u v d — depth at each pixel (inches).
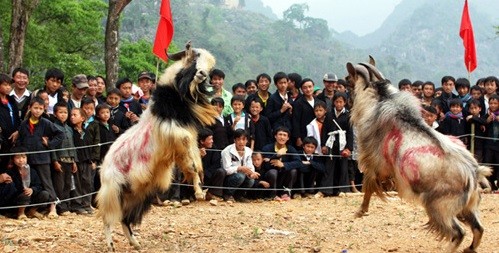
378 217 486.0
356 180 633.0
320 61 5319.9
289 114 609.3
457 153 336.5
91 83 543.5
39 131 480.4
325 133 603.2
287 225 454.9
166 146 371.6
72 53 1438.2
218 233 427.5
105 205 375.2
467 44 666.2
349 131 601.9
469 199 336.2
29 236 406.0
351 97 389.4
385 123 356.8
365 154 369.7
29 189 476.1
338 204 556.1
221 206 548.1
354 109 380.5
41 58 1322.6
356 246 387.5
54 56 1330.0
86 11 1453.0
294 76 625.9
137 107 555.2
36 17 1368.1
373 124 363.3
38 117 481.7
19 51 786.8
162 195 550.3
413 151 339.3
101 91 566.6
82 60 1363.2
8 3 1204.5
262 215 495.2
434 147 337.4
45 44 1330.0
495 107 625.9
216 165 573.3
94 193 512.7
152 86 587.5
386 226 448.8
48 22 1412.4
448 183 331.9
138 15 3506.4
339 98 601.3
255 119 597.3
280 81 606.9
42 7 1366.9
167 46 542.0
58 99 515.2
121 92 553.3
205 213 506.9
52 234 417.1
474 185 335.0
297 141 609.6
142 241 405.7
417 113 353.7
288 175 588.7
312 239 406.9
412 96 361.4
